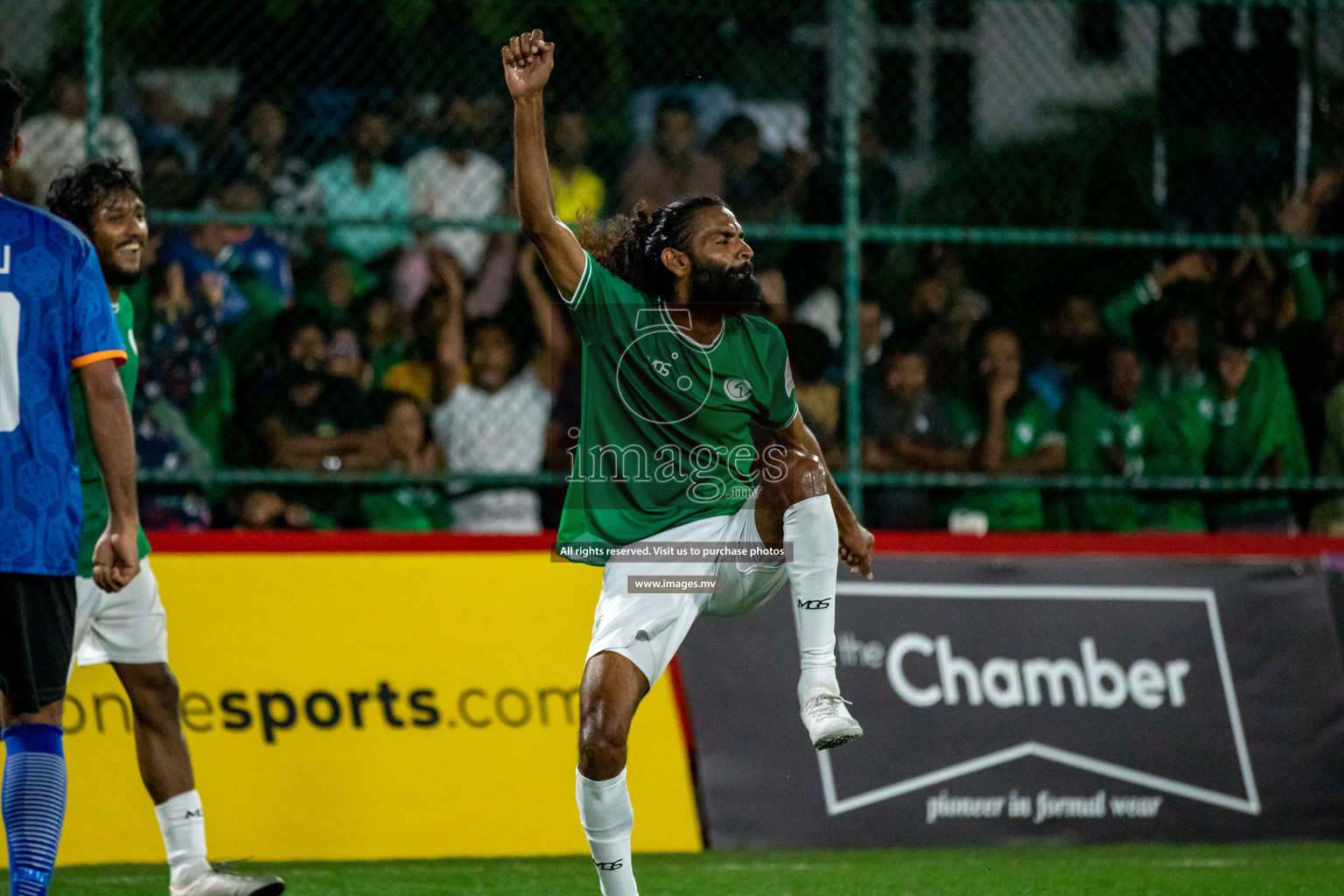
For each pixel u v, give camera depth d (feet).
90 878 49.39
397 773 54.19
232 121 70.90
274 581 55.06
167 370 64.95
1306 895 47.91
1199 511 69.82
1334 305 72.64
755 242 72.79
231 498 64.23
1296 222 75.25
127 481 35.40
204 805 52.47
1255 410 71.10
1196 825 58.54
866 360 70.23
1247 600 61.41
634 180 73.26
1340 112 76.02
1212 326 71.82
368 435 66.18
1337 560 63.16
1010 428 70.90
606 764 34.71
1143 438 70.79
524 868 51.98
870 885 48.96
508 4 73.87
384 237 71.97
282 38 71.61
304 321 66.80
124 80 70.44
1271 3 71.51
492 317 69.10
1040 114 80.28
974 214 77.77
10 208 34.30
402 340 68.44
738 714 56.70
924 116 78.69
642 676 35.55
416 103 72.90
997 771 57.67
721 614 38.29
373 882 49.24
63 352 34.24
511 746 55.21
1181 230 76.23
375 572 55.83
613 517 36.47
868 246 74.18
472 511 65.51
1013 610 59.52
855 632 57.93
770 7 76.74
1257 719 60.13
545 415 68.74
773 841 55.57
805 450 37.73
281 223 60.59
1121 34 77.56
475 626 56.03
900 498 68.03
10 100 34.58
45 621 34.22
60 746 37.11
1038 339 75.82
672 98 73.56
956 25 79.15
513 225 62.59
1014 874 51.01
